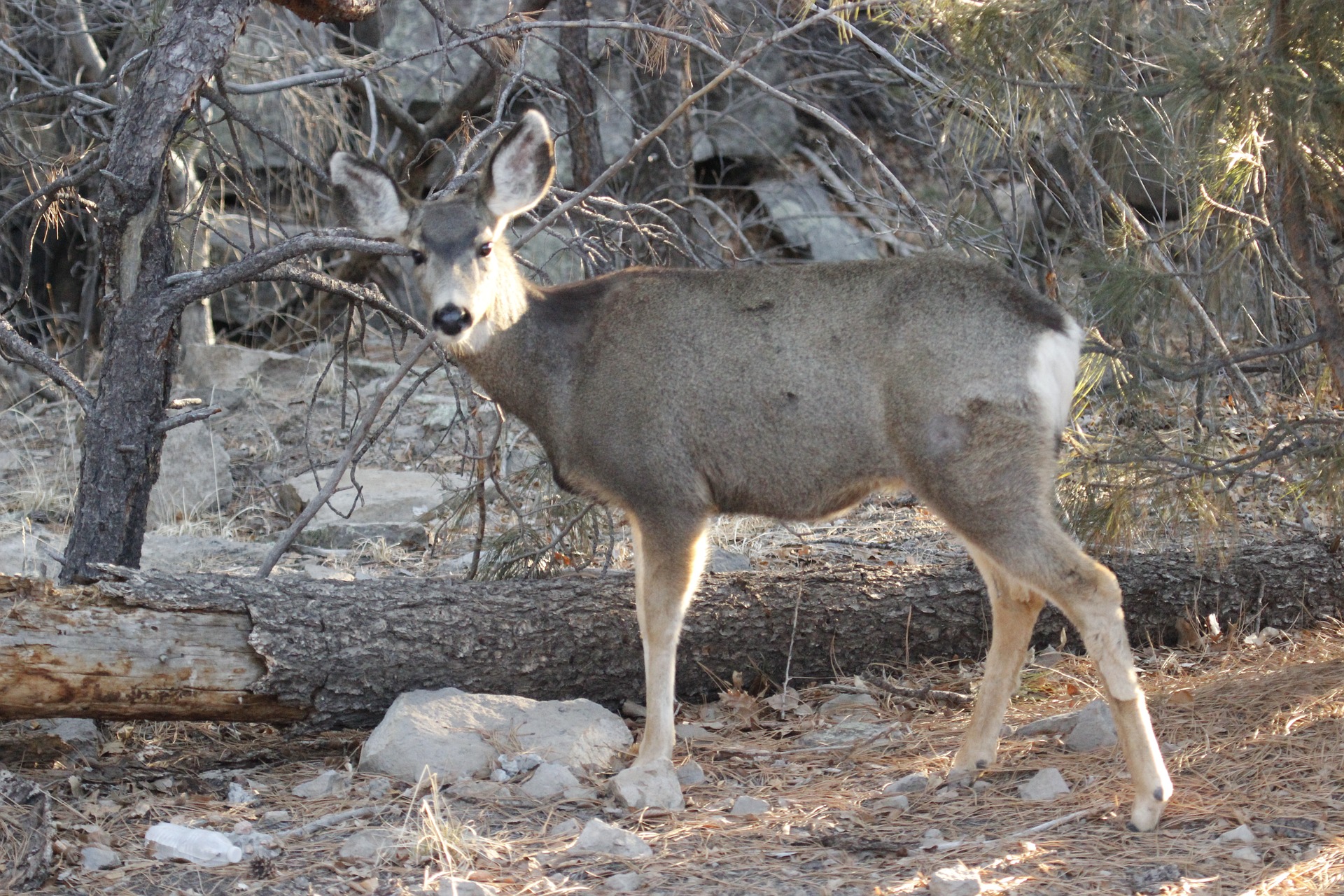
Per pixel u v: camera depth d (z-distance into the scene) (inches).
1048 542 321.1
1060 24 370.3
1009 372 328.2
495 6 870.4
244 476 713.6
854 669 444.1
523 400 384.2
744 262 722.2
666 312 366.9
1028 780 343.6
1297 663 413.1
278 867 299.6
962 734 386.0
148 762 381.7
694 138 926.4
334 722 385.4
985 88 394.0
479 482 477.7
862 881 285.0
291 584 386.6
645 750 356.2
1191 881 272.8
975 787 341.4
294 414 782.5
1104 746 361.7
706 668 429.1
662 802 336.8
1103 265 383.2
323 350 863.7
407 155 736.3
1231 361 376.2
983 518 328.5
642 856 302.0
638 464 365.1
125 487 407.8
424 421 760.3
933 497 335.3
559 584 415.5
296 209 831.1
